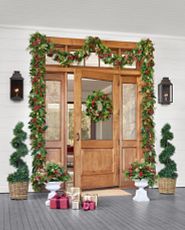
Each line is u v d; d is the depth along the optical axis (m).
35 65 6.46
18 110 6.57
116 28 6.83
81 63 6.86
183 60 7.38
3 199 5.80
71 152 9.23
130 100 7.16
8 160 6.48
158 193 6.49
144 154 6.88
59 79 6.77
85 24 6.59
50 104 6.71
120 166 7.00
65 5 5.71
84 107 6.84
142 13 6.04
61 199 5.06
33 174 6.25
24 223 4.20
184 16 6.17
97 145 6.87
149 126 6.89
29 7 5.78
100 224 4.16
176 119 7.25
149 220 4.37
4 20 6.37
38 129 6.40
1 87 6.54
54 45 6.75
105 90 7.00
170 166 6.52
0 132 6.50
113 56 6.88
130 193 6.44
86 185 6.72
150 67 6.96
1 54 6.57
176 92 7.30
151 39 7.23
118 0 5.50
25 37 6.66
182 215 4.66
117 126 7.04
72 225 4.11
